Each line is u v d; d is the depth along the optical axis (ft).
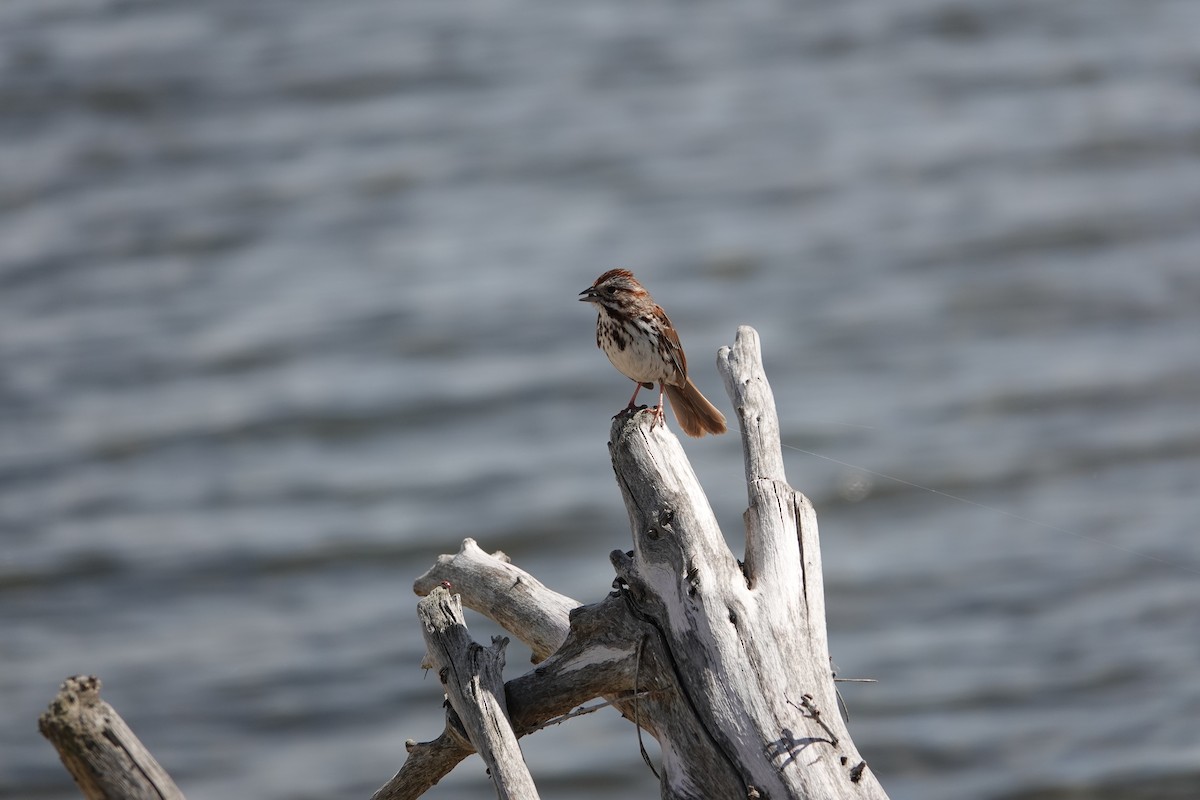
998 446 73.92
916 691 55.62
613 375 83.82
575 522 70.69
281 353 88.74
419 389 82.79
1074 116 115.34
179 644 62.64
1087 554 64.34
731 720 18.04
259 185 110.01
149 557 69.72
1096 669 55.57
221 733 55.88
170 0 143.02
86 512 74.18
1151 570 62.64
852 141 114.83
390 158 113.39
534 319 90.79
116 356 88.33
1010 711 53.93
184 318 92.79
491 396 83.76
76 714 15.80
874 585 63.67
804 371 83.35
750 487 20.70
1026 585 62.64
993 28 137.28
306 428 81.35
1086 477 70.95
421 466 76.07
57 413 83.05
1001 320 87.04
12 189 110.63
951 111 118.83
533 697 19.44
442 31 137.69
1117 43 130.82
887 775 50.88
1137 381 79.51
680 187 108.17
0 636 63.52
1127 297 89.15
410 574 67.56
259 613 64.85
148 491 74.79
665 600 19.02
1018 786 49.49
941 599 62.28
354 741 55.47
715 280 94.02
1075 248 95.50
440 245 99.66
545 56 132.87
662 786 18.86
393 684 58.90
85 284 97.45
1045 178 105.81
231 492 75.66
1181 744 50.88
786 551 19.65
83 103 123.65
